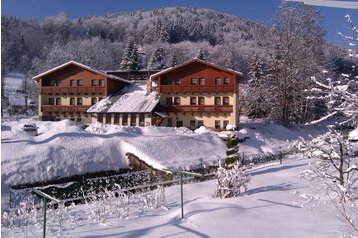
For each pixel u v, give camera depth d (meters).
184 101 43.00
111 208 9.50
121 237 7.48
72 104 47.41
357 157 11.78
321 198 9.78
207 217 8.59
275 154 27.17
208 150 28.53
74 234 7.73
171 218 8.78
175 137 28.27
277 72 46.00
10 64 94.69
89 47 101.88
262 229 7.81
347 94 5.77
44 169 18.80
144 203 10.27
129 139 25.11
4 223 8.78
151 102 42.28
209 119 42.12
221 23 165.75
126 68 69.50
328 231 7.43
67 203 16.00
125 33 142.50
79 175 19.95
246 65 95.69
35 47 104.94
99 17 172.88
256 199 10.50
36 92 73.69
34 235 7.70
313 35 44.81
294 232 7.56
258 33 50.19
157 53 79.69
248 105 49.84
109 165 21.97
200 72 42.69
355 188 9.76
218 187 11.36
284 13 45.06
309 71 42.44
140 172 19.27
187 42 119.25
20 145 19.72
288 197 10.74
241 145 34.75
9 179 17.14
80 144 22.20
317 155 8.84
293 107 45.84
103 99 45.09
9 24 103.56
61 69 47.69
